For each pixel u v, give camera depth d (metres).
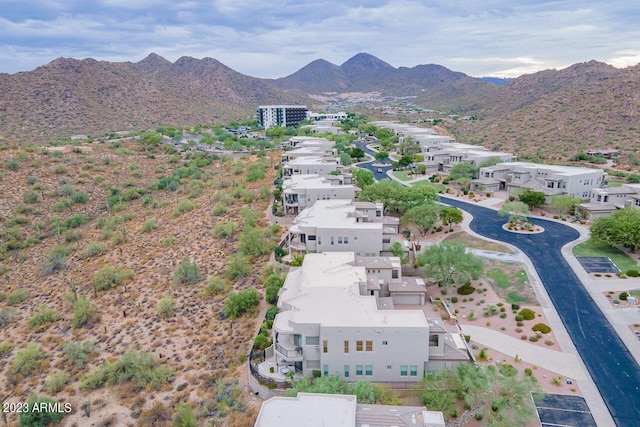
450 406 42.78
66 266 91.19
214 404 47.34
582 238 86.81
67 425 47.16
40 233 109.69
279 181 123.62
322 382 42.72
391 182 108.62
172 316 67.00
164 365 55.09
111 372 53.53
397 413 35.56
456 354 47.62
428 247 70.62
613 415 42.19
